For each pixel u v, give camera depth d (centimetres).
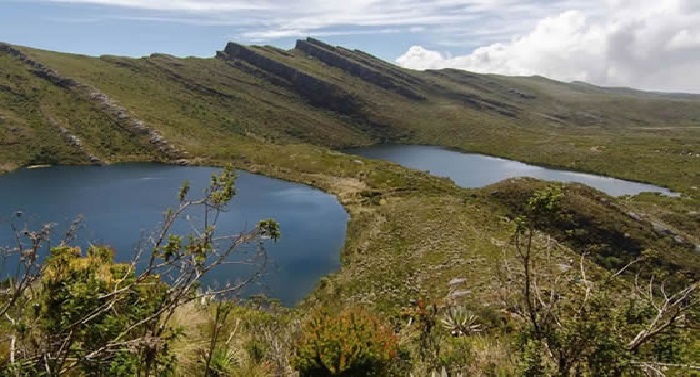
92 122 13362
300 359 511
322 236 5603
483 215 5584
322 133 19162
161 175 9800
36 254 339
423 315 717
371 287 3594
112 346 351
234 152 12025
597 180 12225
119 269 400
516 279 466
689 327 413
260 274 457
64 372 333
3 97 13588
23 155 11238
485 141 18575
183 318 607
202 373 491
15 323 331
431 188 8150
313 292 3809
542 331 427
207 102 18975
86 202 6919
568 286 446
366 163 10406
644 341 416
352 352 502
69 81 15188
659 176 12275
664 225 5616
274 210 6894
